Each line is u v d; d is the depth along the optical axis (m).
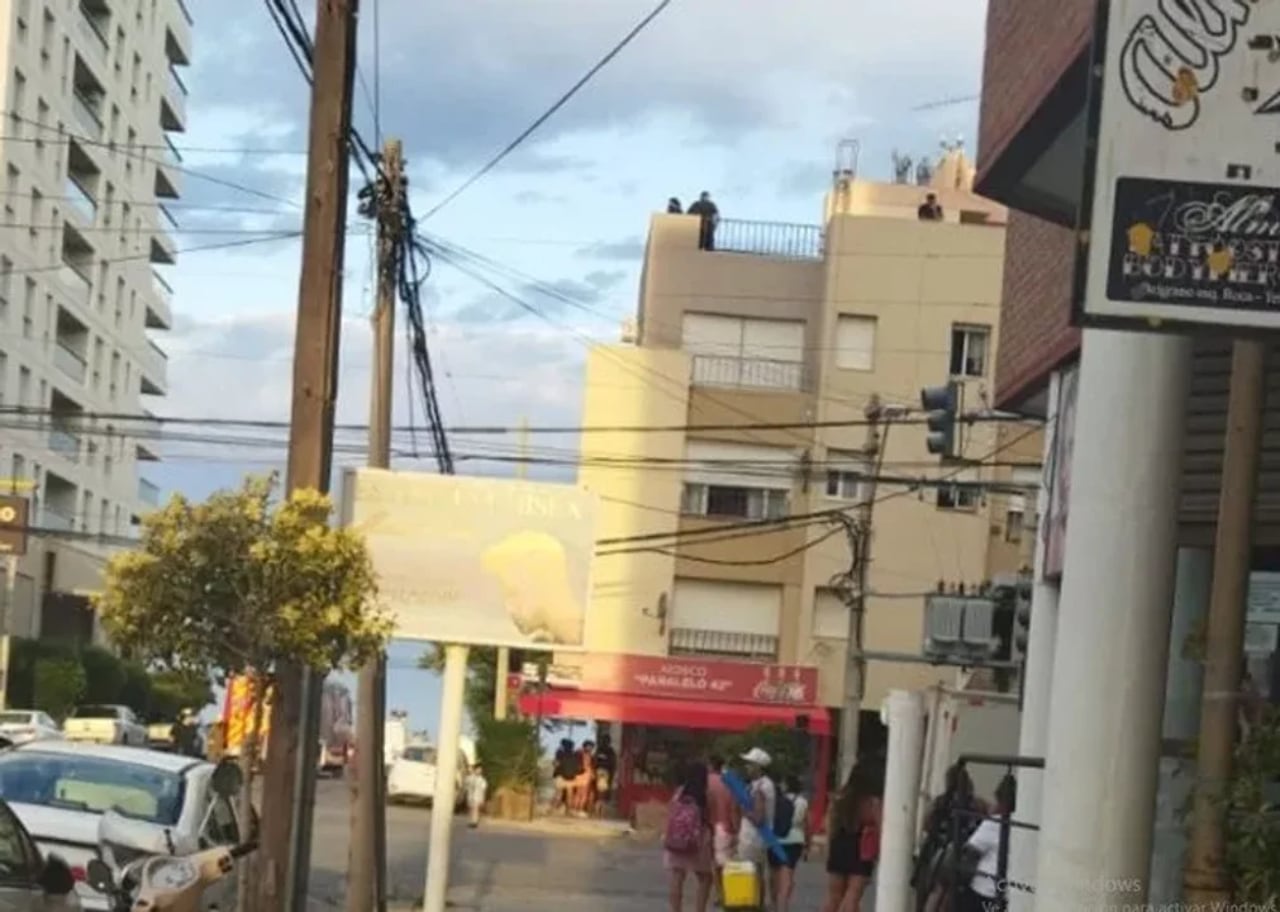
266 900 10.52
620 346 41.91
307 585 10.20
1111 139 5.46
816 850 33.97
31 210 57.62
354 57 12.04
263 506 10.30
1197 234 5.42
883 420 34.16
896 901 10.39
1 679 45.69
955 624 15.94
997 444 39.12
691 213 43.78
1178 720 9.63
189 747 29.56
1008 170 11.14
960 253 41.69
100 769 12.23
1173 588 7.11
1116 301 5.41
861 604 31.52
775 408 42.00
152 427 74.50
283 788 10.65
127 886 8.51
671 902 18.14
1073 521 7.24
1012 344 13.55
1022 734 12.61
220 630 10.27
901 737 10.55
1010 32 10.89
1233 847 5.93
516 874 23.45
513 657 44.84
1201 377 9.54
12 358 56.09
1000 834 9.78
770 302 42.84
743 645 41.44
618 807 40.69
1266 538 9.16
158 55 75.50
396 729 39.31
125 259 71.75
